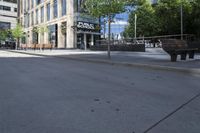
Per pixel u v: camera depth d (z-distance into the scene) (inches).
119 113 217.6
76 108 232.8
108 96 279.0
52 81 380.5
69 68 561.0
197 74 439.8
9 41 3228.3
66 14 1918.1
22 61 775.1
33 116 210.8
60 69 539.8
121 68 561.6
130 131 177.5
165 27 1648.6
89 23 1891.0
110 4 768.9
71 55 988.6
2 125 190.2
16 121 198.8
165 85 343.6
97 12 786.2
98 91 306.0
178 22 1557.6
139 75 442.0
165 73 466.9
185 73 459.2
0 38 3250.5
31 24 2662.4
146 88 323.3
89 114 215.2
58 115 213.0
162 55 861.8
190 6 1512.1
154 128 183.5
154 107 236.2
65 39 1951.3
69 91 306.8
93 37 1920.5
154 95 283.7
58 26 2034.9
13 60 820.6
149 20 1823.3
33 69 539.8
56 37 2075.5
